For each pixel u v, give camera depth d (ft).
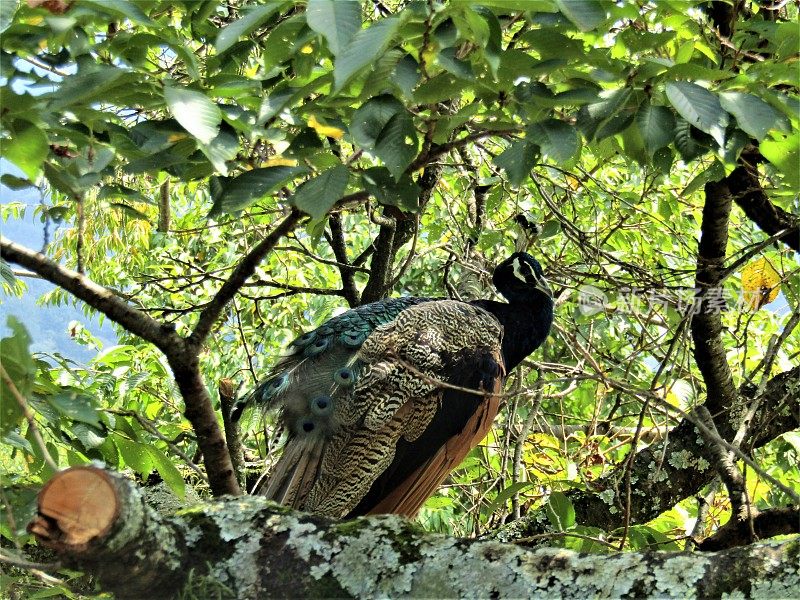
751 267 29.66
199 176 20.89
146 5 19.69
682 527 28.25
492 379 27.78
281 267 46.24
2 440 19.11
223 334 45.42
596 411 33.78
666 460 28.96
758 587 13.17
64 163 19.44
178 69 26.40
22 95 15.92
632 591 13.50
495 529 27.89
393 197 18.75
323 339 28.14
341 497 26.11
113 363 31.65
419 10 16.16
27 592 20.86
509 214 41.32
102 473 13.29
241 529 14.85
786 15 30.55
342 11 14.83
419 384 26.76
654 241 39.75
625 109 18.90
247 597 14.39
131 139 19.40
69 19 16.61
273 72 20.15
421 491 27.17
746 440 28.43
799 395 28.89
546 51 18.48
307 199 17.39
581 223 39.58
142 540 13.73
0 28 15.96
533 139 17.83
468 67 16.46
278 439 28.60
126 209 21.09
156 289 45.06
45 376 21.68
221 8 30.07
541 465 33.27
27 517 18.37
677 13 21.86
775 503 33.27
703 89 17.19
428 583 14.20
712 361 29.55
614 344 40.24
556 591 13.74
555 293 38.63
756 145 27.55
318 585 14.43
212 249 49.98
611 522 28.55
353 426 26.50
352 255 54.34
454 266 47.57
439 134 19.63
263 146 24.47
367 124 17.29
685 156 19.16
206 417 20.34
